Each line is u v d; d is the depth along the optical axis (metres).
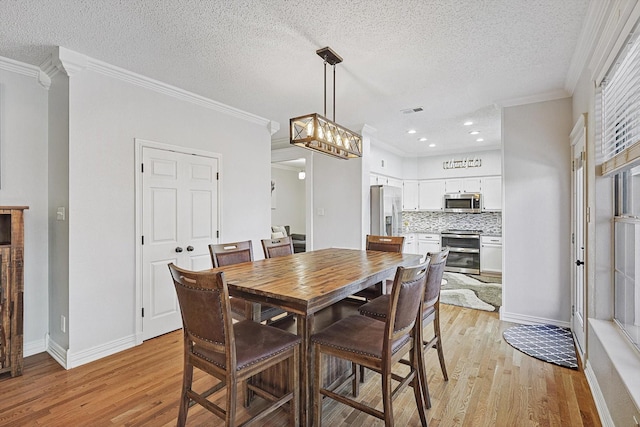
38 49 2.48
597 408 2.01
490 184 6.21
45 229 2.87
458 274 6.14
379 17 2.08
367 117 4.26
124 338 2.94
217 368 1.55
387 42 2.38
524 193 3.53
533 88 3.24
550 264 3.41
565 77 2.97
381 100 3.62
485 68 2.80
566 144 3.32
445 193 6.64
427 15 2.05
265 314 2.39
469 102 3.66
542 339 3.07
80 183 2.65
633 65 1.72
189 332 1.67
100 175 2.77
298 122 2.39
